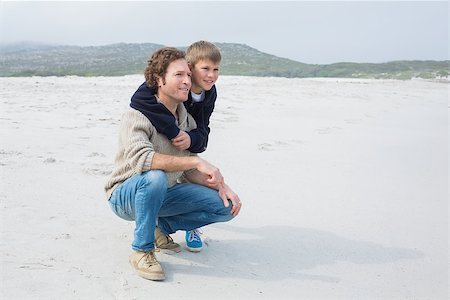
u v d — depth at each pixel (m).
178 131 2.83
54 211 3.76
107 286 2.63
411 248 3.51
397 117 11.61
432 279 3.04
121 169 2.84
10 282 2.57
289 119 10.28
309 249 3.39
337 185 5.13
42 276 2.67
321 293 2.78
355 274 3.05
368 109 13.01
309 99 14.76
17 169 4.91
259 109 11.72
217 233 3.60
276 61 103.00
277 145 7.24
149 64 2.79
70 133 7.18
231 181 5.06
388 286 2.92
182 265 2.99
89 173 4.95
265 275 2.95
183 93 2.77
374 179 5.48
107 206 3.97
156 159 2.69
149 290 2.63
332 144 7.59
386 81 26.69
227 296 2.66
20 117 8.38
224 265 3.04
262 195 4.62
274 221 3.93
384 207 4.45
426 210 4.43
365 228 3.88
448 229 3.94
